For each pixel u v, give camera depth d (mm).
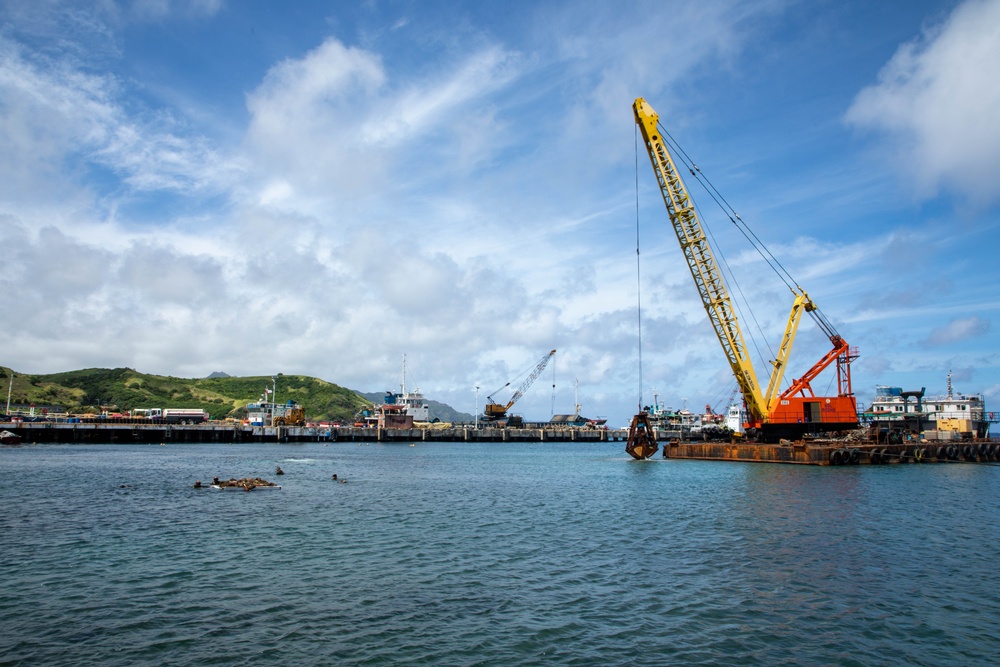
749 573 29453
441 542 36188
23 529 38531
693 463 103250
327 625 22188
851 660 19812
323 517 44469
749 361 103125
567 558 32375
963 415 126375
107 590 26000
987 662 19828
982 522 44375
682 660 19625
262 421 185750
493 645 20578
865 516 46219
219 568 29688
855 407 106000
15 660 18891
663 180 98250
